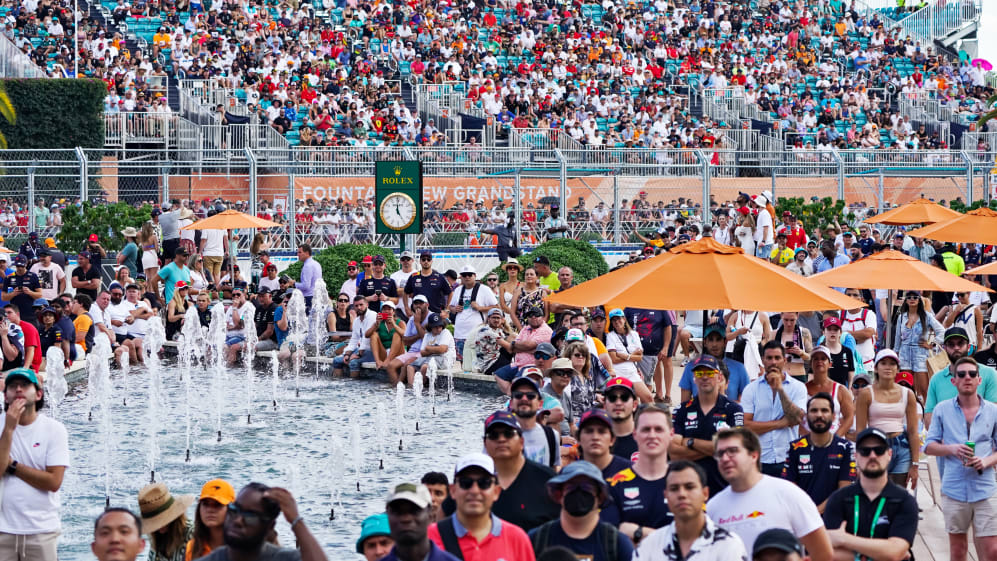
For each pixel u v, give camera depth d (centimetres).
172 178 4316
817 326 2028
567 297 1477
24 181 4150
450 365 2528
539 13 6938
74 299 2717
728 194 4753
